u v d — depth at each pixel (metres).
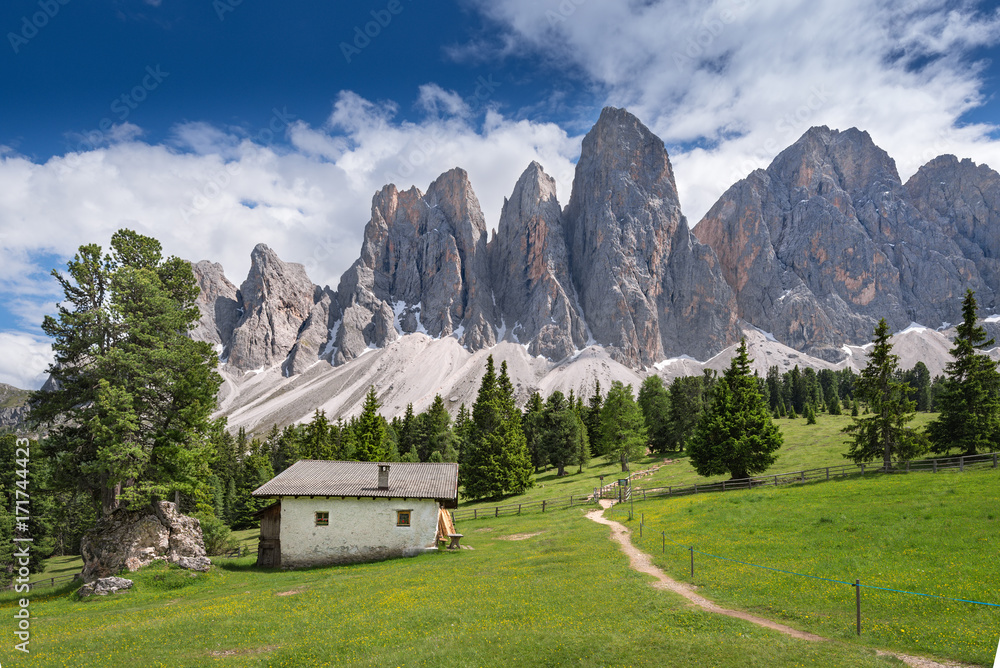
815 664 12.79
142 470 37.16
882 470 51.00
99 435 35.78
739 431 59.03
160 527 37.34
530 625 17.81
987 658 12.52
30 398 38.84
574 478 88.19
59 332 39.03
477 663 14.41
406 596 23.48
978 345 53.44
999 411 51.41
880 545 24.52
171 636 19.31
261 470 95.81
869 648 13.98
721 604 19.25
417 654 15.23
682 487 60.75
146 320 40.47
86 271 40.56
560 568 27.52
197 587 32.56
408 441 112.94
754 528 32.44
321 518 41.41
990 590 17.11
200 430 41.00
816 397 161.88
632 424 92.38
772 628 16.27
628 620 17.52
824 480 50.31
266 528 43.25
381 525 41.47
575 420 97.50
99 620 23.81
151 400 39.69
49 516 64.56
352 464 48.12
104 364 37.53
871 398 53.25
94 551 36.09
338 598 24.38
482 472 78.44
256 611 22.48
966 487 34.62
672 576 23.98
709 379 134.12
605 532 38.84
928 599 17.06
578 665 13.83
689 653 13.91
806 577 20.98
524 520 54.16
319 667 15.27
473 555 36.56
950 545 22.83
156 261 45.25
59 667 16.62
